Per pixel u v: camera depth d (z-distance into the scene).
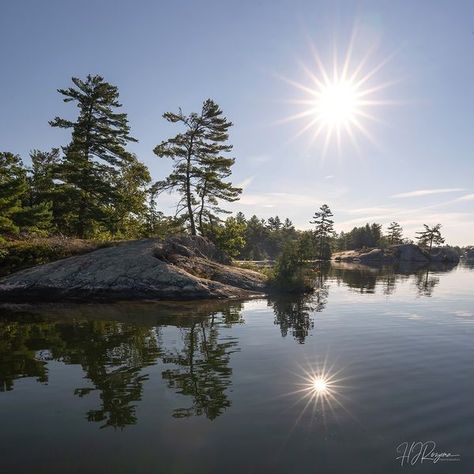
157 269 22.48
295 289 25.34
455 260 103.06
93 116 33.38
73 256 25.08
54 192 34.19
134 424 5.80
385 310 17.62
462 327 13.54
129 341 11.35
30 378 8.03
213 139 36.59
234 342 11.20
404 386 7.45
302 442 5.23
